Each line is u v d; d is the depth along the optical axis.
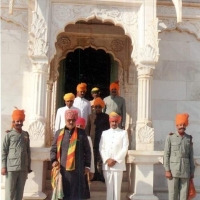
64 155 6.37
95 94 9.51
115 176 7.63
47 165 9.21
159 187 9.46
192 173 7.50
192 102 9.98
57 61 10.59
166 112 9.87
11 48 9.63
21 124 7.33
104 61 11.15
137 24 8.70
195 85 10.05
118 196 7.66
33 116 8.13
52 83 10.31
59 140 6.45
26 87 9.55
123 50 10.83
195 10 10.17
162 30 10.01
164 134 9.78
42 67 8.27
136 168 8.25
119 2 8.60
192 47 10.16
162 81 9.95
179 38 10.14
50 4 8.48
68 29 10.56
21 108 9.46
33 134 8.05
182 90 9.99
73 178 6.29
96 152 8.67
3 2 9.67
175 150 7.41
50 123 10.07
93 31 10.66
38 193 7.88
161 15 10.02
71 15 8.55
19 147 7.21
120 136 7.80
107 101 9.48
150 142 8.34
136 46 8.65
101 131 8.68
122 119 9.41
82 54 11.15
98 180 8.84
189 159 7.52
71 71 11.14
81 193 6.30
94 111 8.92
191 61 10.11
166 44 10.08
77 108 8.38
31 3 8.86
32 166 7.96
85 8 8.59
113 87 9.43
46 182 8.90
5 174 7.18
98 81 11.16
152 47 8.52
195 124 9.91
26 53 9.66
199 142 9.85
